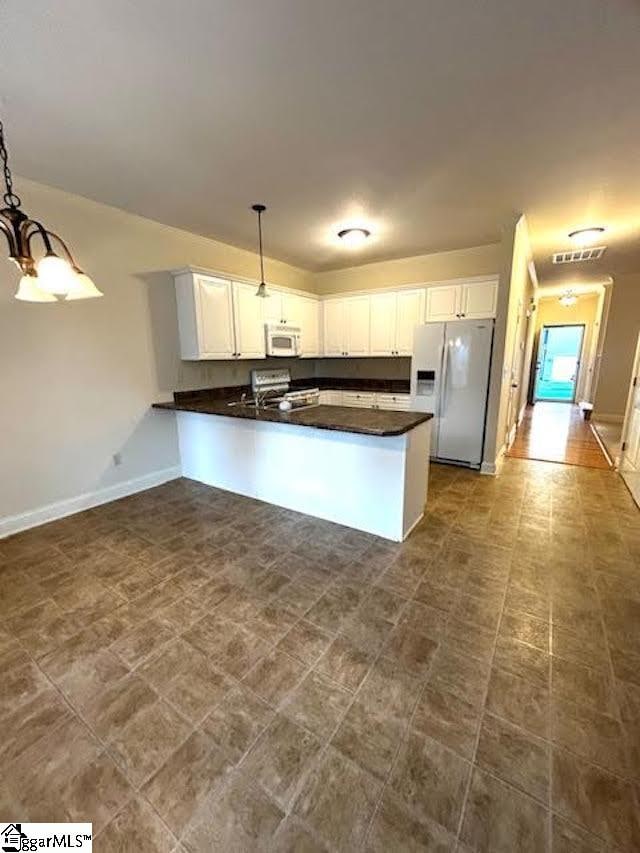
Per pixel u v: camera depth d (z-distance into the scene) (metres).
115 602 2.06
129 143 2.21
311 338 5.38
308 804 1.13
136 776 1.20
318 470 3.03
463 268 4.57
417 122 2.03
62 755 1.27
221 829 1.07
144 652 1.71
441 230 3.80
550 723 1.37
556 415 7.95
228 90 1.76
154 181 2.69
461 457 4.34
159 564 2.42
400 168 2.53
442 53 1.55
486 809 1.11
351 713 1.42
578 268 5.77
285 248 4.43
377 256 4.84
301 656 1.68
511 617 1.92
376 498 2.75
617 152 2.33
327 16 1.37
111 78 1.67
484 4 1.32
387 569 2.35
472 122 2.03
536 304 8.60
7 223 1.43
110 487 3.45
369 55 1.56
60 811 1.12
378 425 2.56
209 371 4.29
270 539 2.74
